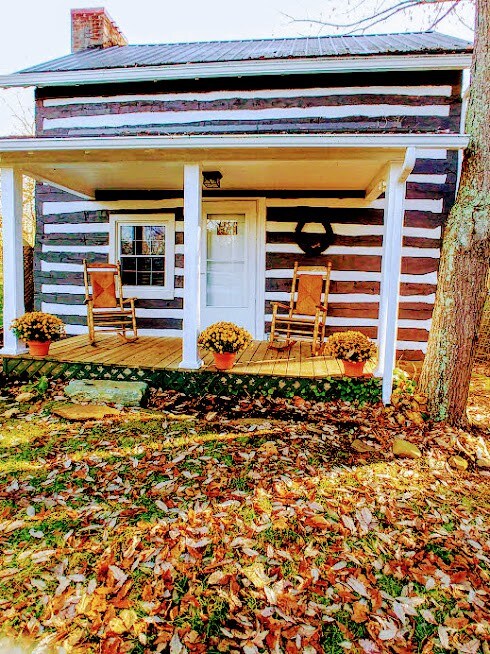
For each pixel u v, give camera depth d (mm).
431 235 5785
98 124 6289
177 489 2719
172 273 6449
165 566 2072
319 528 2402
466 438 3639
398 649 1708
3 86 6301
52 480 2793
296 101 5855
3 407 4031
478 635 1782
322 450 3326
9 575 1995
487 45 3549
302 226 6059
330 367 4586
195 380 4441
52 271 6742
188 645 1686
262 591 1952
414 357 5953
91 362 4602
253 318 6316
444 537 2381
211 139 3941
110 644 1676
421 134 3781
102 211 6512
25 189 14602
